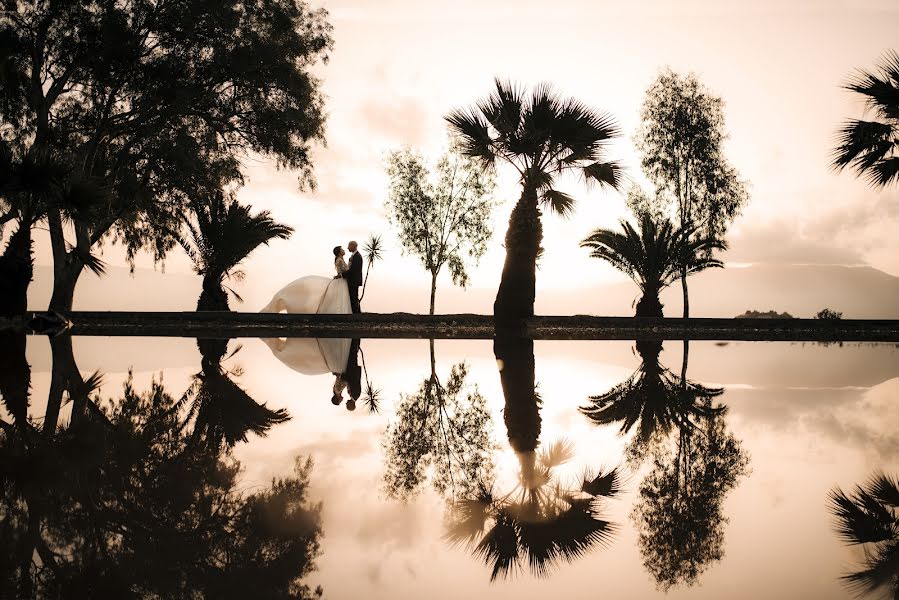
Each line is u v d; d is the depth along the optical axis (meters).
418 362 11.59
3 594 2.13
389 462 4.36
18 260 18.39
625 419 6.12
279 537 2.80
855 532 2.92
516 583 2.35
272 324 20.41
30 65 20.34
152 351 12.52
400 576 2.39
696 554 2.67
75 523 2.91
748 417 6.23
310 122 23.61
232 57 22.08
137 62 20.95
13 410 5.96
